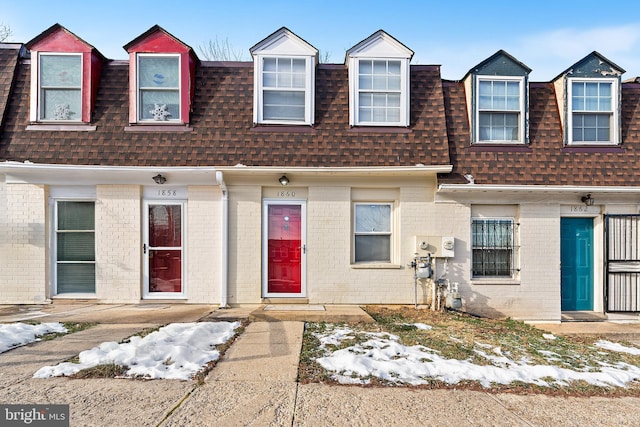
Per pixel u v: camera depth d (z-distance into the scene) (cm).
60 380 441
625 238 891
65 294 866
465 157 874
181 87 880
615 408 417
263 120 884
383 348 557
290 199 877
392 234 893
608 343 711
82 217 874
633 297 892
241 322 703
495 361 533
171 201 877
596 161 882
